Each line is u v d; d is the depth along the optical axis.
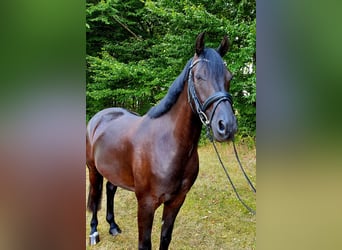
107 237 2.17
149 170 1.49
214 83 1.25
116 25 4.54
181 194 1.55
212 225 2.22
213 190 2.64
